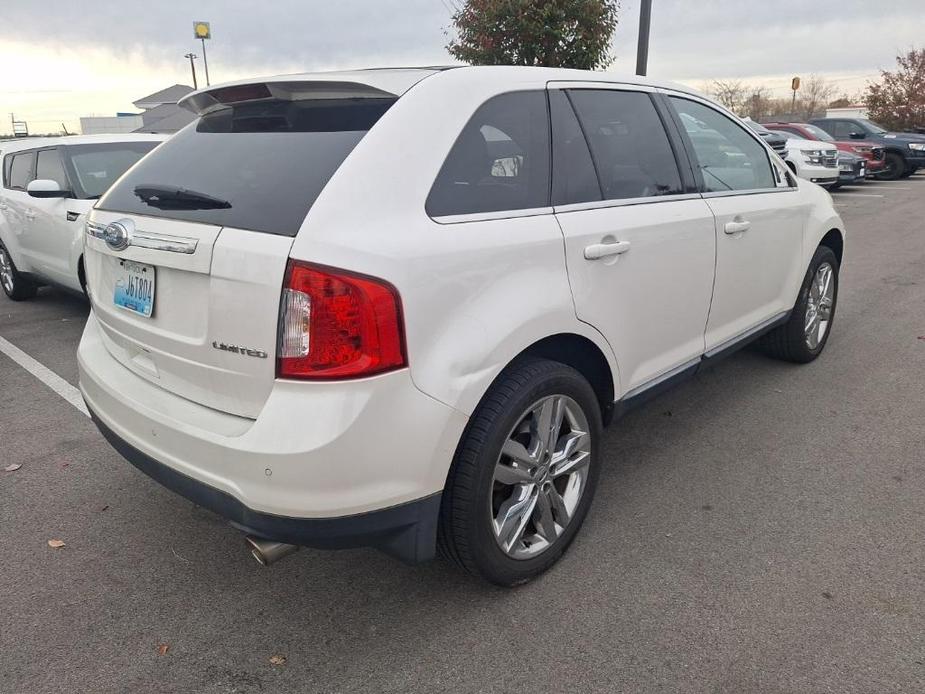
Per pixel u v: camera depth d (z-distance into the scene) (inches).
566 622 96.2
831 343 211.6
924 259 336.5
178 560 111.7
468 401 86.1
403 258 81.0
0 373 197.0
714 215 133.3
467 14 394.3
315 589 104.6
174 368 92.4
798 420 158.6
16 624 97.2
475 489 90.3
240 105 105.4
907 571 104.8
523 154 101.4
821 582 102.8
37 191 222.4
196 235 86.2
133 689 86.2
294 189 84.3
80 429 159.8
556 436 102.3
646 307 118.0
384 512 82.8
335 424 77.7
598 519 120.9
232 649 92.7
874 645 90.3
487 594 102.4
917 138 768.3
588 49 379.6
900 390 173.9
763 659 88.6
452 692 85.0
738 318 150.6
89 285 113.7
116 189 108.9
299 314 78.0
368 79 94.7
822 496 126.6
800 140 613.3
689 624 95.0
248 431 81.1
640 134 123.7
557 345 105.2
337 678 87.6
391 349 79.7
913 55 1233.4
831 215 183.8
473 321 87.4
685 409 166.1
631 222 112.6
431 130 90.1
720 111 150.2
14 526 121.0
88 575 108.0
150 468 93.0
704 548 111.9
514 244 93.3
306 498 78.8
